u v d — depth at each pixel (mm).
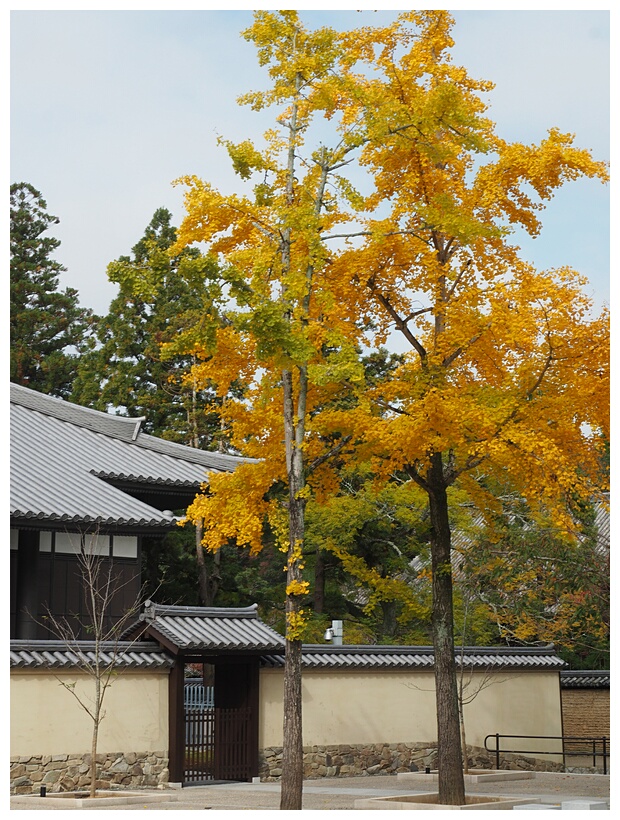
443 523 16578
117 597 22953
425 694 23891
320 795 18031
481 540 24875
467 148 15367
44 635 21625
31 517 20531
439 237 16609
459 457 16281
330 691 22219
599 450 16141
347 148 15258
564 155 15180
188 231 15211
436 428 14633
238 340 15539
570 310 14727
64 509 21203
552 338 14617
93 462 24828
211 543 15352
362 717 22609
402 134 15352
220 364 15844
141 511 22625
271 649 20641
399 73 16094
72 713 18547
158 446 27234
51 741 18172
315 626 29031
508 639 28938
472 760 24141
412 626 30453
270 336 13820
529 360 15664
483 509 17750
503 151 15883
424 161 15961
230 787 19656
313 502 26672
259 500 15836
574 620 25328
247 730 20797
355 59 16031
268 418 15750
